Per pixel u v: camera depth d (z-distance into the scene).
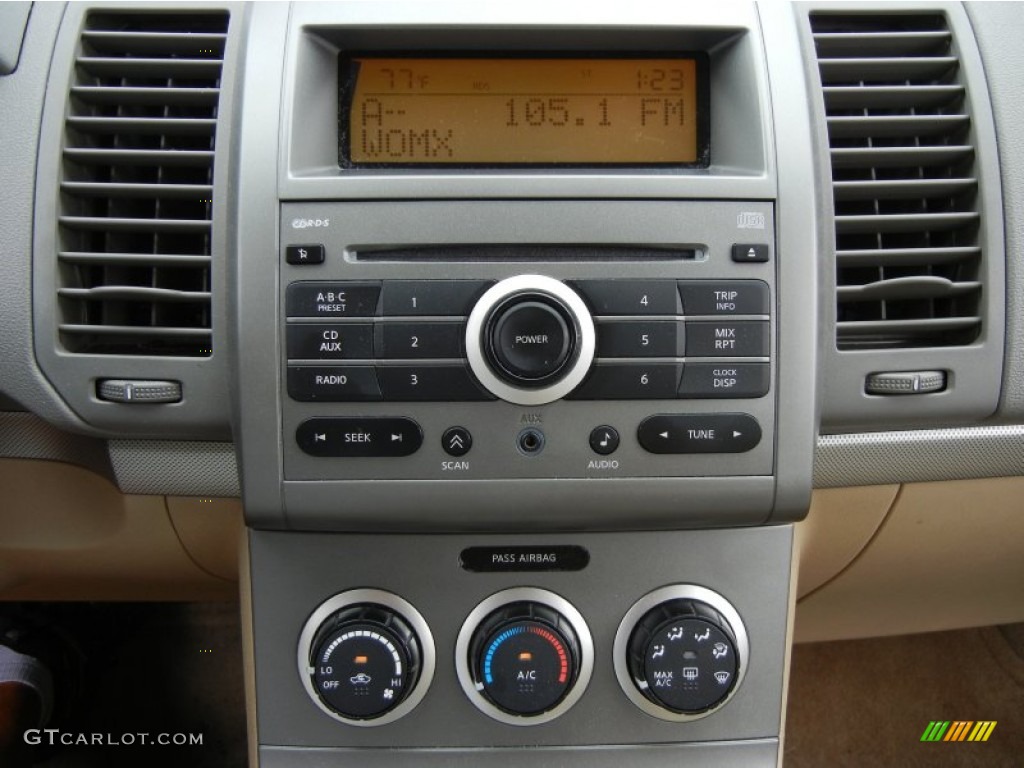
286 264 0.70
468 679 0.79
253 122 0.71
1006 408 0.79
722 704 0.79
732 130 0.74
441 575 0.78
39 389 0.77
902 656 1.53
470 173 0.71
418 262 0.70
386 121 0.73
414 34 0.71
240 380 0.71
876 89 0.80
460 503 0.72
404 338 0.70
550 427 0.71
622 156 0.74
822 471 0.83
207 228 0.77
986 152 0.79
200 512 0.85
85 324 0.78
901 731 1.46
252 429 0.71
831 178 0.77
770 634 0.80
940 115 0.80
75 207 0.79
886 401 0.78
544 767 0.81
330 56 0.73
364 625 0.76
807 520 0.88
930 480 0.85
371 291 0.70
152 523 0.87
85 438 0.84
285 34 0.72
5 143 0.77
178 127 0.78
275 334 0.70
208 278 0.77
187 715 1.40
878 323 0.78
